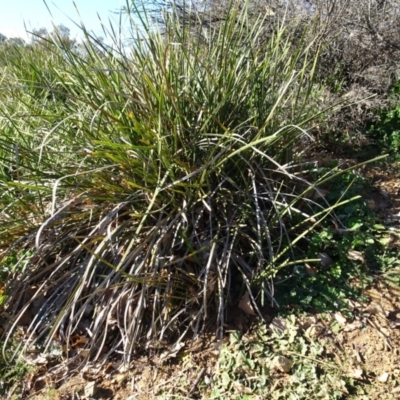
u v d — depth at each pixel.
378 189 3.37
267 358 2.28
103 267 2.62
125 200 2.61
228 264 2.49
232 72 2.70
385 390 2.09
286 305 2.50
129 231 2.63
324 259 2.68
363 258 2.67
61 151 2.89
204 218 2.71
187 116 2.77
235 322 2.47
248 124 2.83
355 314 2.43
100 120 2.71
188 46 3.03
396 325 2.36
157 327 2.47
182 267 2.58
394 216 3.07
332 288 2.55
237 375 2.24
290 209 2.75
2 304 2.68
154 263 2.49
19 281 2.68
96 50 3.18
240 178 2.81
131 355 2.42
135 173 2.63
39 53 4.73
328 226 2.86
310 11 4.43
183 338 2.45
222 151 2.41
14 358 2.52
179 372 2.31
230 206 2.73
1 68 4.46
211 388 2.22
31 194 2.82
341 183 3.19
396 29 4.27
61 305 2.60
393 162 3.81
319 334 2.36
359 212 2.97
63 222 2.72
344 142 4.04
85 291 2.61
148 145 2.53
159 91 2.62
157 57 2.77
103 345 2.46
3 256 2.65
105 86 2.72
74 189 2.41
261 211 2.72
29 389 2.37
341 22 4.16
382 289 2.55
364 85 4.32
